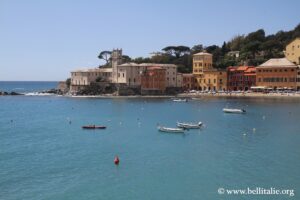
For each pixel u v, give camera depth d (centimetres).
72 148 9769
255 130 12262
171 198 6150
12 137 11519
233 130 12356
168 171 7550
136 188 6594
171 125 13812
